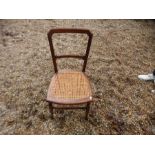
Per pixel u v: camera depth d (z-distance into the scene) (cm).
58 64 345
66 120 263
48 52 370
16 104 281
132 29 448
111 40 409
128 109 281
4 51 368
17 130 253
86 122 262
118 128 259
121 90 307
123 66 350
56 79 244
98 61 357
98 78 324
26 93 296
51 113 256
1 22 444
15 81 313
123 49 388
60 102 219
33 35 411
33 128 255
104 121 265
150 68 349
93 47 387
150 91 309
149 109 283
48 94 227
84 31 225
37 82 313
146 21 479
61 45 388
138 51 385
